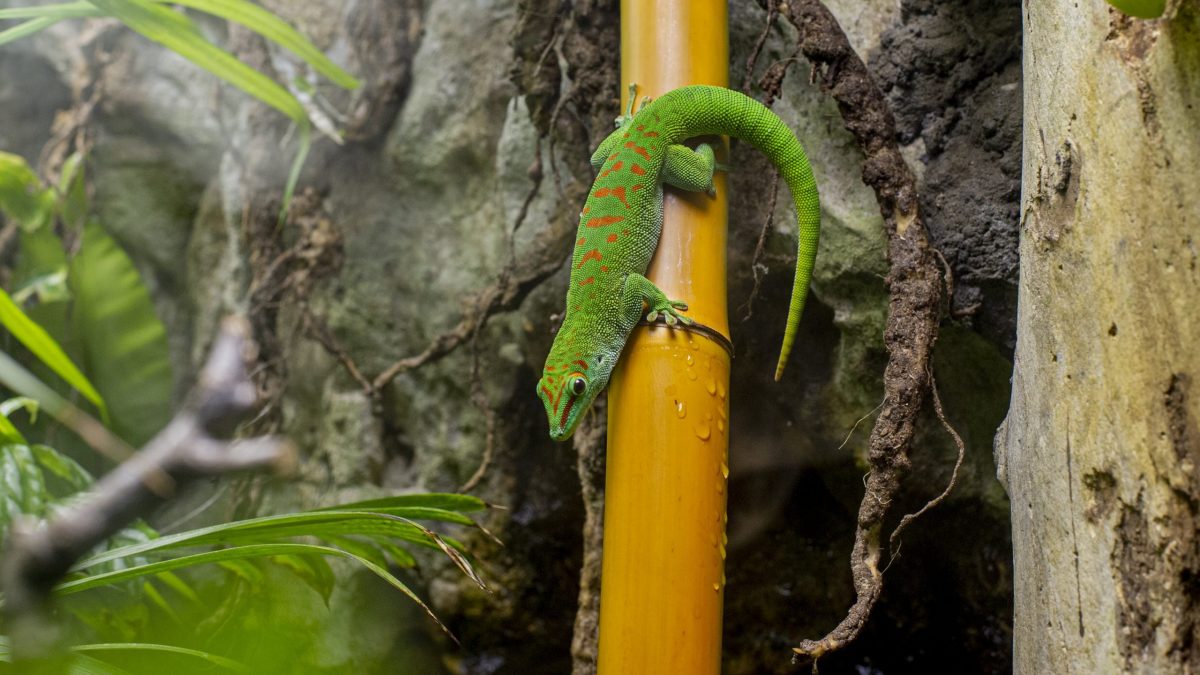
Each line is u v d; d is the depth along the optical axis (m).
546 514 0.97
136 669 0.70
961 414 0.85
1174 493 0.64
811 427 0.88
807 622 0.93
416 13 0.99
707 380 0.75
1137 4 0.64
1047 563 0.68
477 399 0.89
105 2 0.86
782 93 0.85
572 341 0.76
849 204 0.83
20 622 0.35
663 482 0.73
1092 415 0.66
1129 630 0.65
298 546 0.72
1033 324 0.70
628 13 0.80
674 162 0.76
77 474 0.86
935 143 0.81
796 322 0.77
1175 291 0.64
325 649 0.99
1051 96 0.69
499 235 0.95
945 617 0.90
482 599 0.98
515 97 0.91
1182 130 0.64
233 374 0.32
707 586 0.73
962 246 0.79
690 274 0.76
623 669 0.73
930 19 0.82
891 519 0.88
